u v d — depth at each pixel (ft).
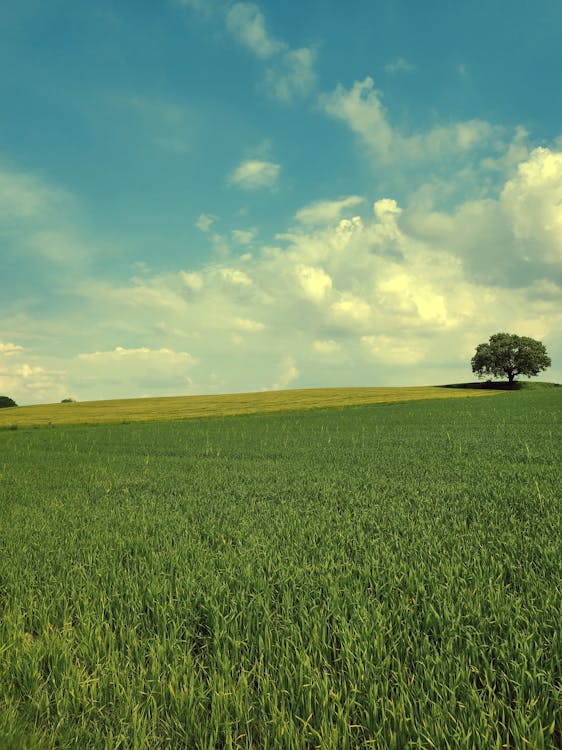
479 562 16.43
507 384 312.09
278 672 10.34
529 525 21.30
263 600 13.74
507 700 9.25
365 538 20.07
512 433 67.72
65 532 24.12
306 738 8.45
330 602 13.20
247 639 11.96
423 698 9.07
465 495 28.81
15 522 26.91
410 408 134.21
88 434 97.71
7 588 16.26
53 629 12.99
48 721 9.46
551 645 10.53
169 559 18.19
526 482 32.24
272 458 53.16
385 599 13.74
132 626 13.03
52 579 16.72
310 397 202.69
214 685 9.84
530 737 8.04
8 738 8.53
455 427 81.41
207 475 42.47
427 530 21.07
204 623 13.16
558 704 8.83
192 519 25.91
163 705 9.50
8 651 11.75
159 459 56.24
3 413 179.42
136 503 31.50
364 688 9.59
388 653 10.73
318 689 9.35
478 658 10.55
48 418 150.10
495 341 335.67
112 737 8.69
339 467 43.78
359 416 116.57
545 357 315.37
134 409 179.83
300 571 15.76
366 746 8.21
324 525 22.29
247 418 127.95
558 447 51.34
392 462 45.37
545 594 13.25
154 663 10.72
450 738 8.16
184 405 189.06
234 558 18.01
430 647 10.94
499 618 11.83
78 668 11.11
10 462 58.03
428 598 13.50
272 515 25.98
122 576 16.79
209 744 8.47
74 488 38.65
